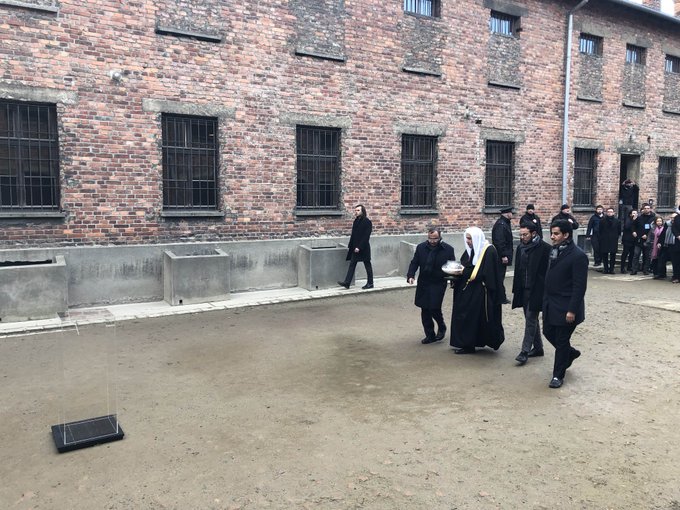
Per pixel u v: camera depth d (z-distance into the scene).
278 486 3.76
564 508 3.47
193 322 8.62
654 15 17.36
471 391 5.63
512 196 15.09
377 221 12.73
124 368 6.36
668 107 18.66
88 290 9.44
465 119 13.92
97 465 4.07
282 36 11.12
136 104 9.76
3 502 3.57
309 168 11.86
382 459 4.14
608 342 7.55
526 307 6.66
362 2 12.11
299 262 11.46
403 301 10.41
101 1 9.35
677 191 19.33
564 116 15.70
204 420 4.89
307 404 5.27
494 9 14.20
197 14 10.23
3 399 5.37
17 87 8.77
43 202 9.23
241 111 10.77
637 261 14.39
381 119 12.57
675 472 3.94
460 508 3.47
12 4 8.64
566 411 5.09
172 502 3.56
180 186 10.43
